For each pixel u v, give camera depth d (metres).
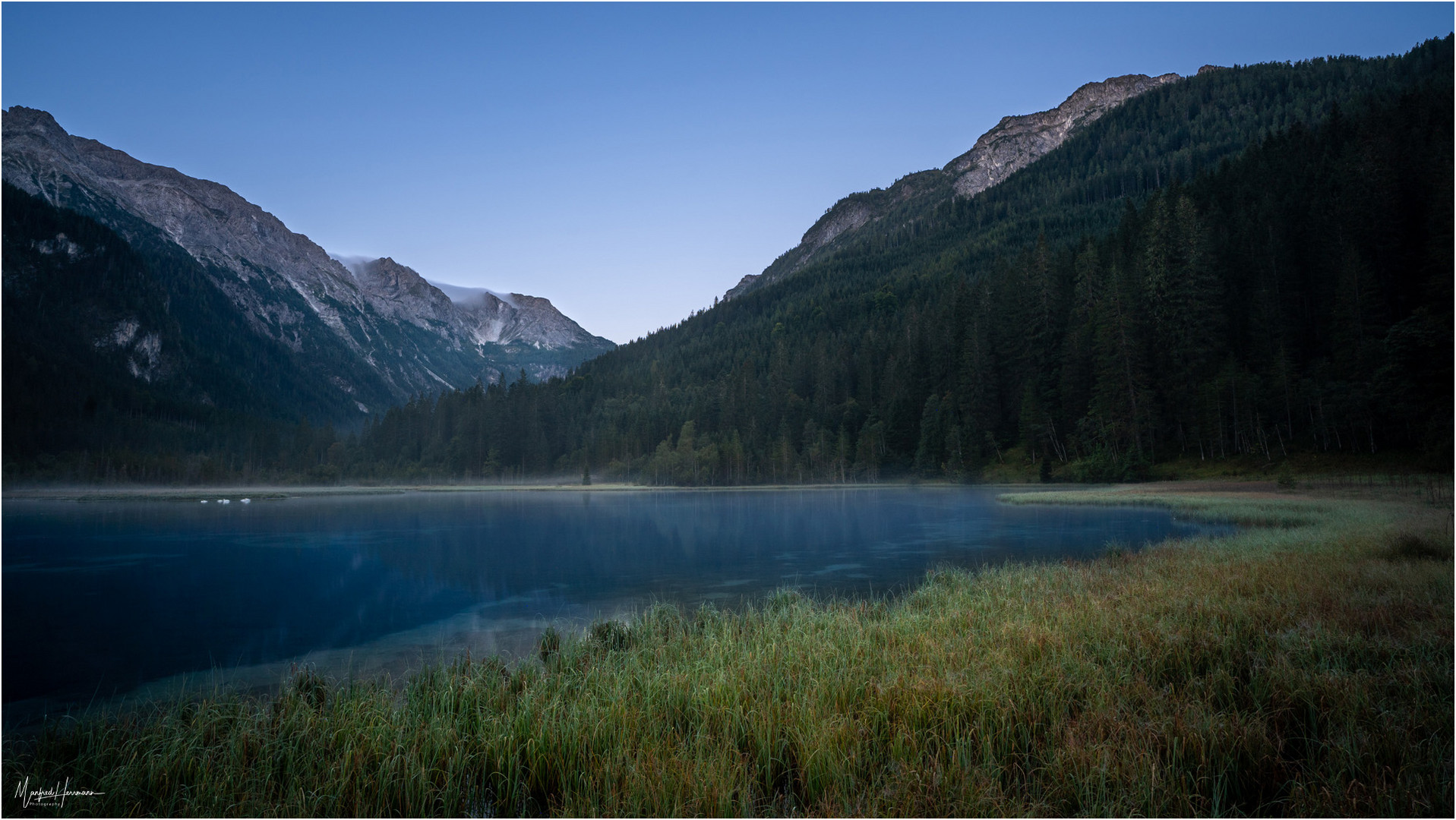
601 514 64.62
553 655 12.34
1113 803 5.79
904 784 6.07
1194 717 7.22
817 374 164.12
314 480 171.88
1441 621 10.19
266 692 12.62
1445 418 64.94
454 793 6.68
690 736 7.38
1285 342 90.69
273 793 6.79
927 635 11.13
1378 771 6.19
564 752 7.15
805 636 11.47
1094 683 8.32
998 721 7.44
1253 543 22.44
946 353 130.75
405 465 185.50
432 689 9.77
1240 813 5.89
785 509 65.69
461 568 29.69
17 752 9.11
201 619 19.86
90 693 12.92
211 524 55.56
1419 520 25.75
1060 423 108.06
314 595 23.64
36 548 38.53
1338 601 11.86
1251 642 10.04
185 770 7.19
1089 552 30.02
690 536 41.22
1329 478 67.56
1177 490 66.69
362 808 6.39
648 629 13.66
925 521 48.19
